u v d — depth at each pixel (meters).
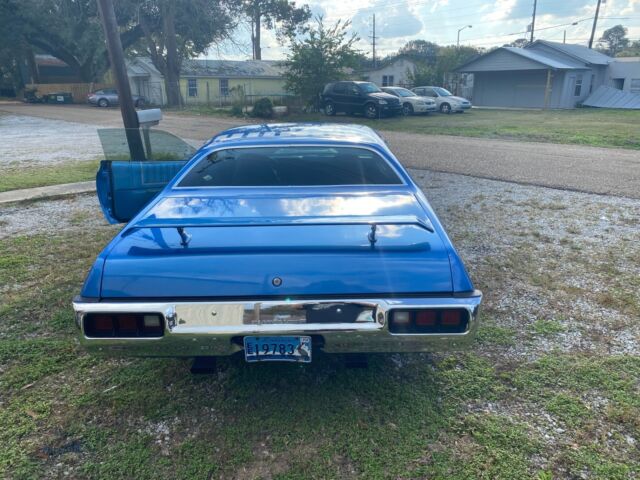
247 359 2.49
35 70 46.59
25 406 2.78
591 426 2.59
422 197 3.39
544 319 3.75
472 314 2.41
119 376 3.06
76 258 5.07
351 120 22.58
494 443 2.49
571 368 3.11
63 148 14.30
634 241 5.51
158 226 2.79
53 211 7.03
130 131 8.41
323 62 24.28
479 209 6.94
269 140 3.75
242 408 2.76
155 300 2.41
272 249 2.55
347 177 3.51
